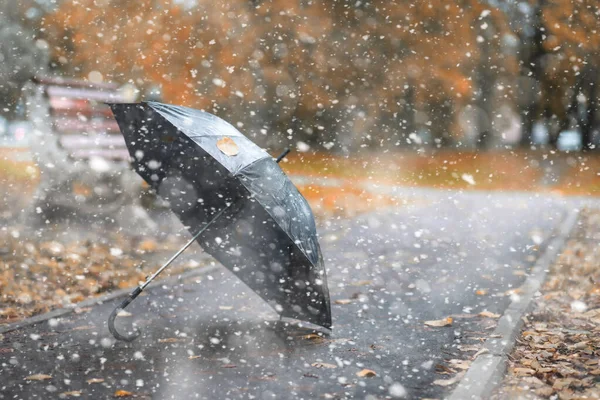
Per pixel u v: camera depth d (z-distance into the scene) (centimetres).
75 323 589
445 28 2230
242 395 429
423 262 906
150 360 494
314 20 2128
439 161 3052
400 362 498
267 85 2344
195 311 638
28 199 1371
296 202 523
